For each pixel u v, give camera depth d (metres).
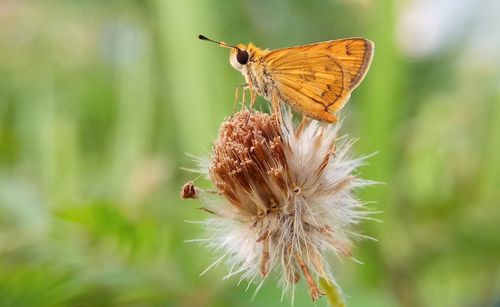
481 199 0.24
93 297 0.21
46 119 0.26
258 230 0.19
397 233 0.23
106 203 0.21
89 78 0.28
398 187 0.24
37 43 0.28
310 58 0.19
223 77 0.24
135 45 0.28
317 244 0.19
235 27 0.25
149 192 0.25
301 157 0.19
